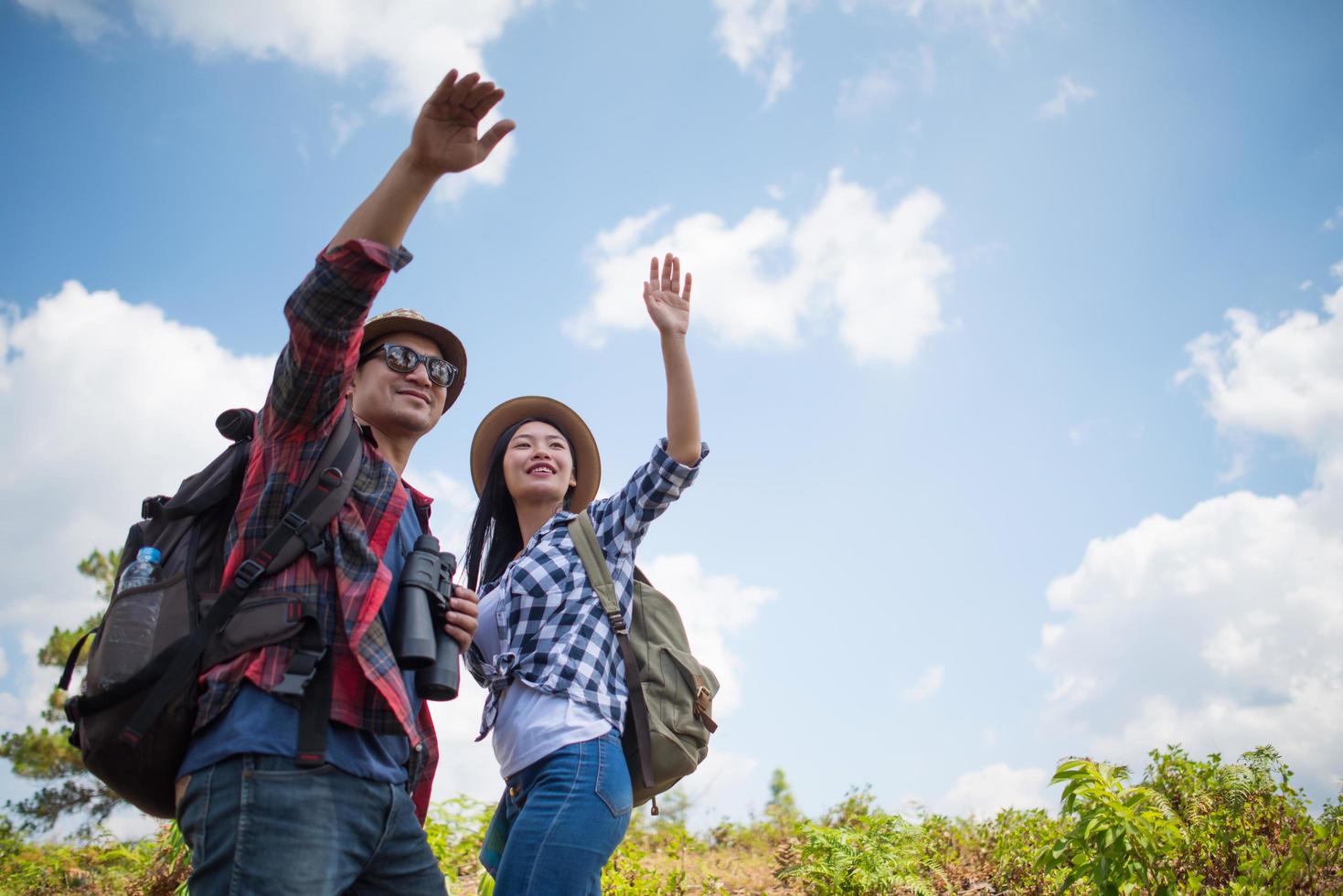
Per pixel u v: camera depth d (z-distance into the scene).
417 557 2.67
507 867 3.23
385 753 2.45
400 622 2.53
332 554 2.45
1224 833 5.42
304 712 2.28
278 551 2.39
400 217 2.38
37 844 8.05
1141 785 5.46
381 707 2.42
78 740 2.35
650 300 3.99
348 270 2.26
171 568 2.43
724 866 7.86
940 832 8.06
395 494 2.66
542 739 3.40
